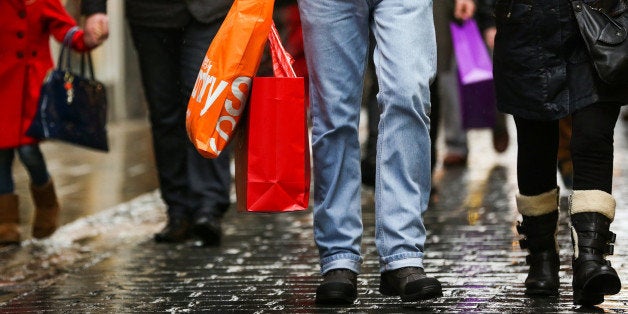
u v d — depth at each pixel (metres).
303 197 11.09
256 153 11.01
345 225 11.48
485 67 17.95
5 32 17.16
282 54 11.27
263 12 11.03
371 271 13.81
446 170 26.88
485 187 23.25
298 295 12.39
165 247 16.70
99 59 43.31
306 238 17.20
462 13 16.88
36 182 17.52
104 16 17.05
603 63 10.61
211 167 16.62
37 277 14.48
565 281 12.67
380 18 11.14
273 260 15.11
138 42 17.09
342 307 11.45
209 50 11.23
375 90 18.58
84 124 17.22
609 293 10.83
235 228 18.50
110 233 18.45
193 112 11.14
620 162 27.20
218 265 14.83
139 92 46.69
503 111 11.51
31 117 17.16
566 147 21.12
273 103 10.98
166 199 17.45
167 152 17.31
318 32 11.27
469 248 15.60
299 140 11.02
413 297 10.86
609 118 10.97
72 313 11.91
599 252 10.88
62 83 17.06
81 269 14.91
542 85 11.12
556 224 11.93
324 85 11.33
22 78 17.19
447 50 18.14
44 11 17.31
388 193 11.07
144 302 12.36
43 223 17.70
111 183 26.06
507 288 12.40
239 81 10.97
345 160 11.45
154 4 16.61
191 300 12.35
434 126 18.94
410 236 11.05
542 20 11.07
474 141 35.28
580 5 10.88
